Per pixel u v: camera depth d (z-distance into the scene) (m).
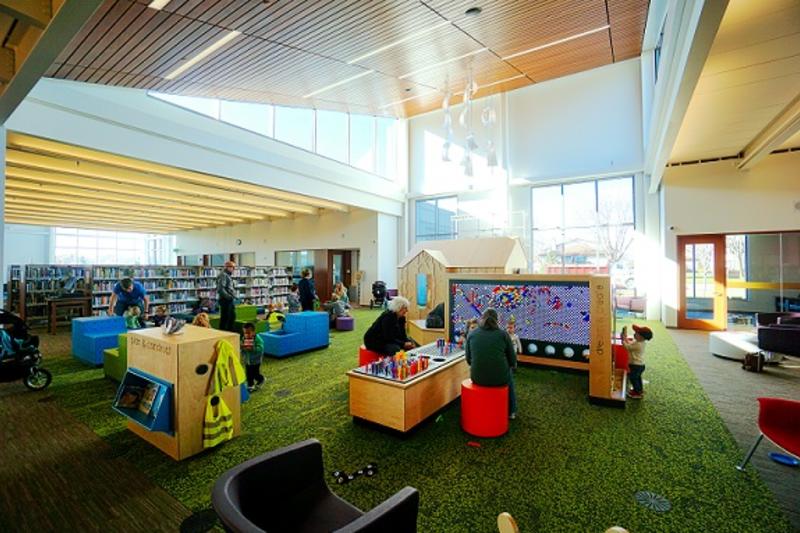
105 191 9.00
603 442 2.95
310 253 14.69
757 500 2.21
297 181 9.66
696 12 3.05
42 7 2.55
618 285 10.29
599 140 10.30
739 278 7.88
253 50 5.12
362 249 13.22
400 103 10.07
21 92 3.45
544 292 4.79
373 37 5.34
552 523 2.02
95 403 3.81
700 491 2.31
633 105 9.92
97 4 2.39
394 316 4.32
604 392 3.70
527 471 2.54
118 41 4.31
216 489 1.28
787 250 7.58
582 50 7.38
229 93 7.08
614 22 6.25
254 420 3.40
